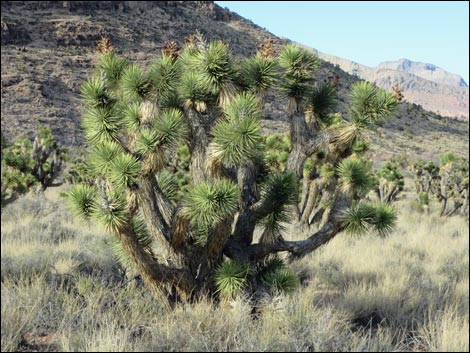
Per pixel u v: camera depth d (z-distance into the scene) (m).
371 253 10.13
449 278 8.88
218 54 5.34
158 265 5.46
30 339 4.97
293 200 5.62
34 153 19.34
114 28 141.38
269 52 5.79
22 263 7.49
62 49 127.94
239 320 5.11
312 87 5.89
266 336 4.76
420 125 132.25
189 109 5.60
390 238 12.58
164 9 170.12
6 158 13.85
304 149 5.85
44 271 7.07
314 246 5.82
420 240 12.72
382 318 6.35
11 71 101.69
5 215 13.91
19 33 125.56
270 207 5.62
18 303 5.54
